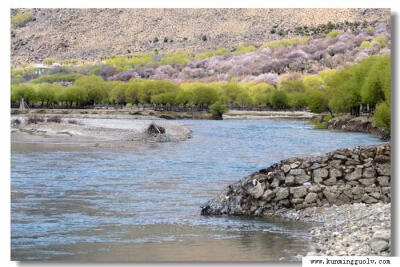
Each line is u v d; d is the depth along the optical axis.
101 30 136.00
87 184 26.14
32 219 18.23
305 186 17.78
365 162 17.91
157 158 39.56
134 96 135.00
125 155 41.44
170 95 136.12
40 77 124.19
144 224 17.36
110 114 119.44
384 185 17.77
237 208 18.33
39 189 24.55
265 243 14.77
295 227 16.41
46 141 52.31
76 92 124.75
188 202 21.30
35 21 127.12
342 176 17.86
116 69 137.88
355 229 15.20
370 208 17.12
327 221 16.62
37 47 126.44
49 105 122.88
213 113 128.12
